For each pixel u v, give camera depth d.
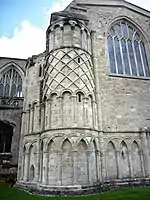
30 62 27.34
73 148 18.30
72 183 17.28
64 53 21.62
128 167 22.31
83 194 16.88
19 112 34.97
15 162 31.86
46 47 24.44
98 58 26.09
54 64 21.72
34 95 24.59
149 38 30.98
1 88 42.06
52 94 20.77
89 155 18.88
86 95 20.98
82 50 22.61
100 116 22.61
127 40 29.98
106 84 25.17
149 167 22.45
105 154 21.81
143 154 23.20
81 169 18.06
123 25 30.77
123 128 23.78
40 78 24.75
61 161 18.02
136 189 19.02
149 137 23.91
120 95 25.33
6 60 43.84
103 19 28.95
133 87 26.45
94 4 29.28
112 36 29.28
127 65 28.31
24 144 23.44
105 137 22.59
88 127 19.91
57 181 17.38
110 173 21.38
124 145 23.20
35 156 21.53
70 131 18.91
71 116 19.50
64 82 20.59
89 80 22.30
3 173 28.72
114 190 19.17
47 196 16.45
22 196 16.56
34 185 19.59
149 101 26.64
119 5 30.72
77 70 21.30
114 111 24.19
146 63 29.75
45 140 19.52
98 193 17.78
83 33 23.92
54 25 23.64
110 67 27.02
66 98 20.23
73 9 27.81
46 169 18.39
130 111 24.98
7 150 33.28
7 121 33.97
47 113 20.52
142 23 31.56
